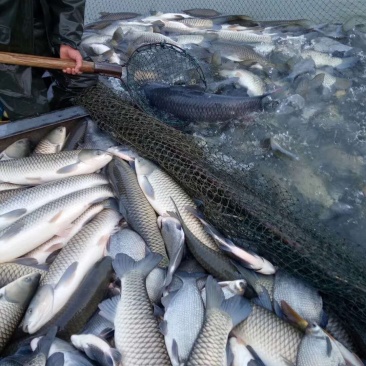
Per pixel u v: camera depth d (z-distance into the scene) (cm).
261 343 151
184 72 253
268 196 195
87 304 161
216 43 293
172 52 253
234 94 255
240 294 160
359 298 155
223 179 194
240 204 182
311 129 234
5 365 137
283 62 283
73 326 157
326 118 240
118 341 146
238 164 211
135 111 225
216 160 207
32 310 155
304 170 214
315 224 186
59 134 218
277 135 231
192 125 238
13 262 172
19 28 220
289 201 196
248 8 357
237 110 236
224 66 267
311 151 224
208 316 149
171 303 153
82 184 195
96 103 229
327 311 166
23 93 229
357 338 161
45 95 238
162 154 203
